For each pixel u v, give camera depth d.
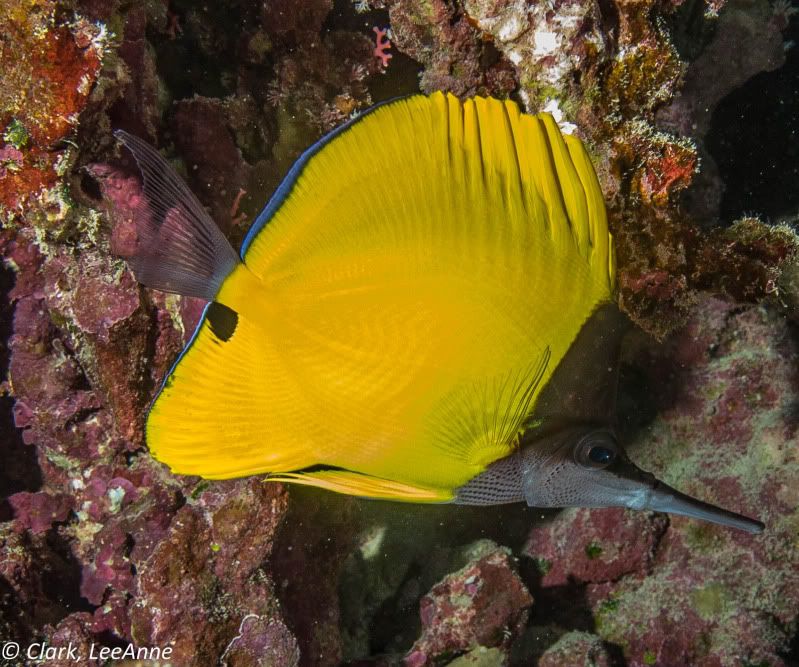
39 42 0.41
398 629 0.57
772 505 0.53
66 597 0.51
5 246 0.48
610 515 0.55
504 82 0.46
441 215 0.37
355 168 0.37
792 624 0.52
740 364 0.54
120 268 0.46
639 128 0.44
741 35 0.64
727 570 0.54
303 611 0.49
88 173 0.44
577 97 0.44
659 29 0.44
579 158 0.37
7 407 0.54
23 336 0.49
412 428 0.38
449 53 0.45
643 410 0.60
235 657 0.46
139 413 0.47
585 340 0.38
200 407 0.38
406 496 0.39
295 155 0.49
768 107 0.71
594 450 0.39
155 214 0.37
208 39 0.51
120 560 0.49
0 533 0.50
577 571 0.56
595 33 0.43
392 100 0.37
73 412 0.50
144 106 0.46
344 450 0.38
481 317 0.37
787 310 0.53
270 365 0.38
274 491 0.47
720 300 0.54
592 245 0.38
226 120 0.48
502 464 0.39
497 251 0.37
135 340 0.47
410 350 0.37
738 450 0.55
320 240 0.37
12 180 0.43
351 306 0.37
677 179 0.44
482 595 0.50
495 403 0.38
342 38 0.48
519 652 0.55
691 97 0.63
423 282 0.37
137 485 0.51
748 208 0.75
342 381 0.37
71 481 0.52
